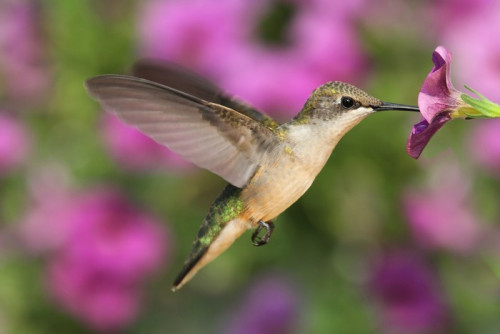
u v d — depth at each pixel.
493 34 2.33
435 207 2.34
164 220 2.36
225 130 2.17
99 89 2.13
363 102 2.16
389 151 2.33
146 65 2.21
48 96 2.38
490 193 2.35
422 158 2.34
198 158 2.16
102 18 2.37
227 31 2.35
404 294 2.35
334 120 2.17
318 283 2.36
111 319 2.34
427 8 2.34
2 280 2.36
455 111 2.13
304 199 2.34
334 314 2.35
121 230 2.35
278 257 2.36
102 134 2.35
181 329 2.39
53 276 2.34
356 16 2.34
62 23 2.37
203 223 2.19
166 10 2.35
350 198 2.34
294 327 2.37
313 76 2.32
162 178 2.36
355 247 2.36
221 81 2.34
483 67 2.33
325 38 2.33
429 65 2.34
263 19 2.36
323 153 2.17
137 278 2.34
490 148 2.33
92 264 2.34
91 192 2.35
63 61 2.37
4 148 2.37
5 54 2.38
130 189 2.36
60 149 2.37
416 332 2.35
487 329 2.36
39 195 2.36
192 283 2.38
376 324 2.35
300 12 2.35
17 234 2.36
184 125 2.16
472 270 2.35
